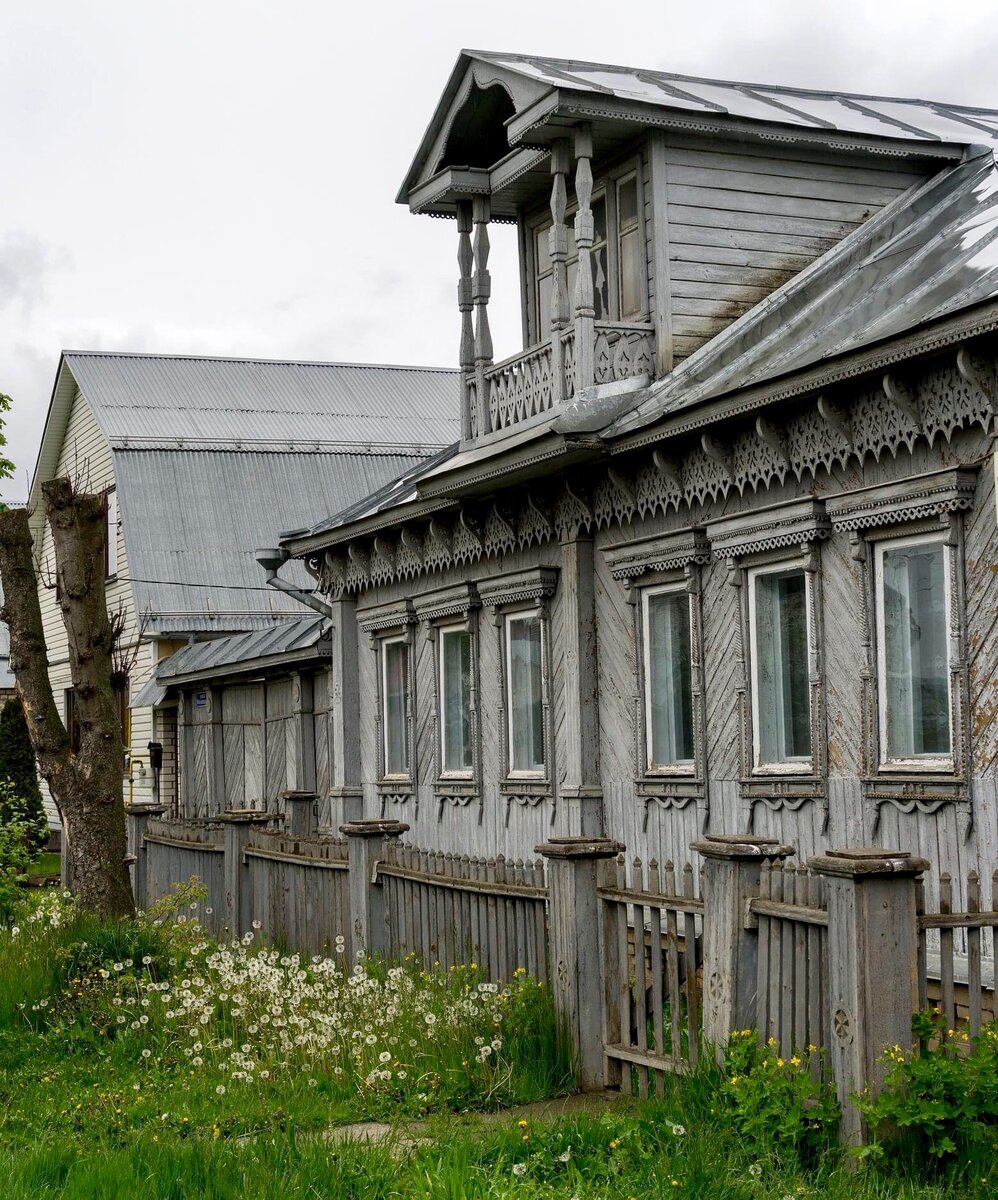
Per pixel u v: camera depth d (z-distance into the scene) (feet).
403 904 38.22
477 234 49.83
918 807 31.96
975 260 36.04
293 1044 31.17
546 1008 30.25
